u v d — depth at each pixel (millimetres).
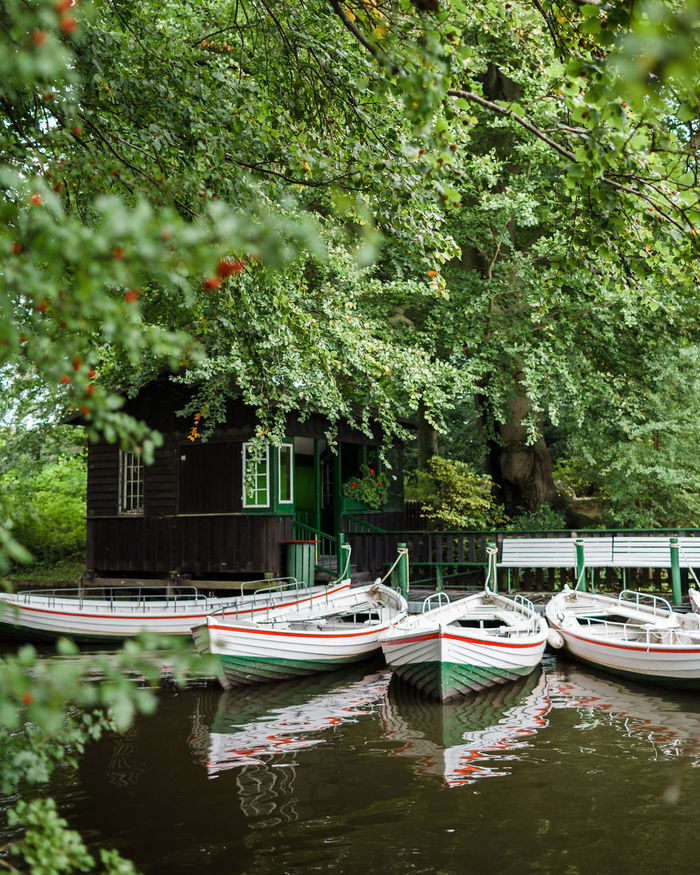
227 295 5738
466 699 9180
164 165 4902
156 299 7332
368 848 4910
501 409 16031
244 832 5168
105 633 12508
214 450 15508
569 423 18172
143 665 1644
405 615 12312
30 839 1916
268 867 4664
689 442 16703
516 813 5453
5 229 1861
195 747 7156
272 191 5027
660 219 3750
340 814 5469
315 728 7879
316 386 8648
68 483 21359
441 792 5887
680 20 2320
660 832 5098
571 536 15828
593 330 15734
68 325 1950
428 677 9195
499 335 15438
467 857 4785
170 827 5254
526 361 14352
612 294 13992
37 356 1937
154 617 12352
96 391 1902
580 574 14430
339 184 4824
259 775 6332
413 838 5059
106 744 7277
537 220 14586
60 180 3434
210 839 5055
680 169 3678
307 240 1967
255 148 5293
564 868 4613
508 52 13000
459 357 15531
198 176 4684
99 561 16656
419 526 19875
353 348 7574
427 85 3016
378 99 4832
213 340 10469
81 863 1930
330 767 6531
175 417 15891
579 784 6023
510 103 3732
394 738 7445
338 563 16312
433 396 12297
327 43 4879
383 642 9883
